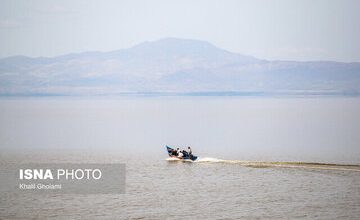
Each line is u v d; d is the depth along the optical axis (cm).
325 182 13975
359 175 14675
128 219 11162
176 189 13538
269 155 19850
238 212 11562
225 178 14712
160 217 11288
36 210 11806
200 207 11956
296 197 12644
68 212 11644
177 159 17975
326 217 11231
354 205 11994
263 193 13038
